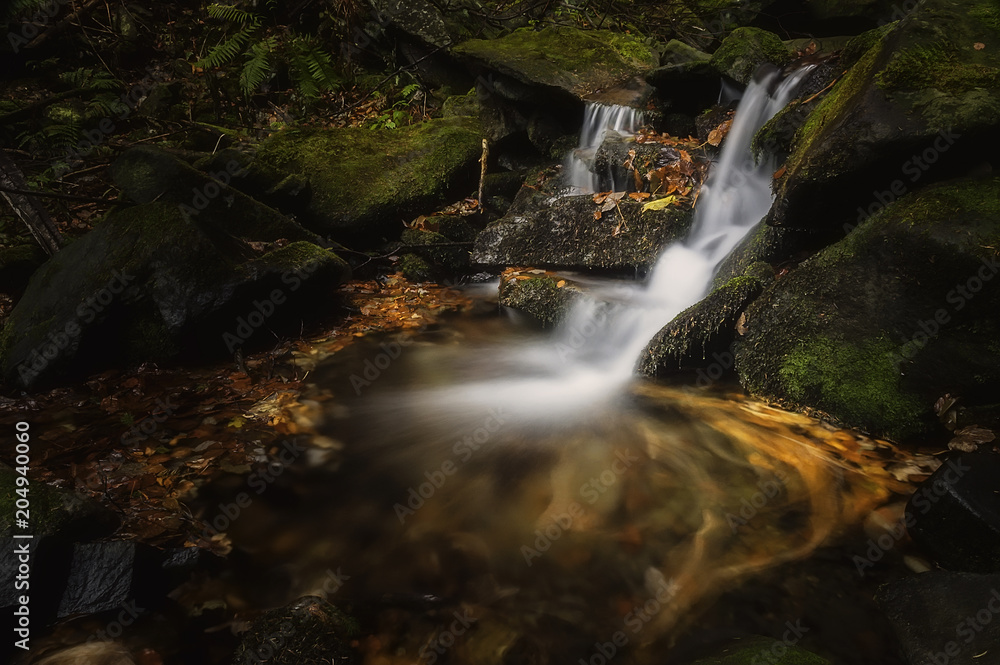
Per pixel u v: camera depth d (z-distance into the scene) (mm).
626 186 6105
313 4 10008
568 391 4379
